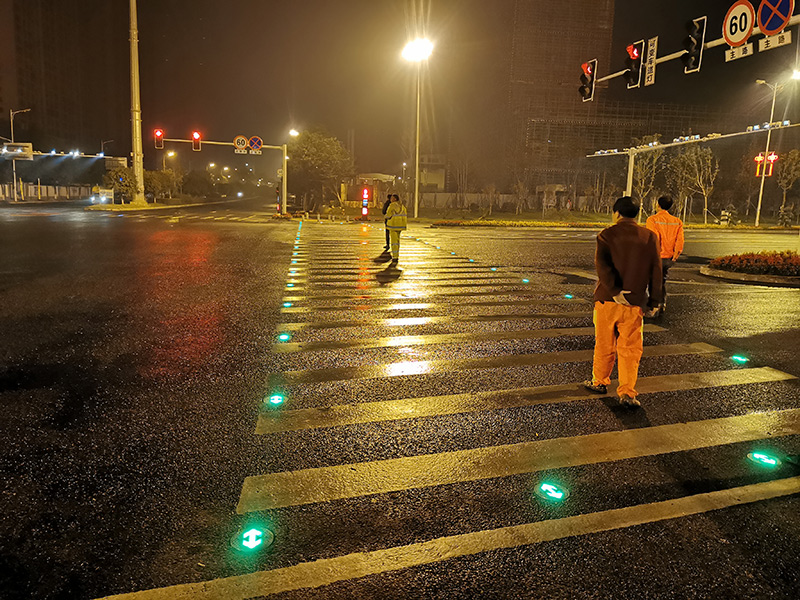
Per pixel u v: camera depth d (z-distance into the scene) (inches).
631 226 178.4
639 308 179.6
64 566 103.1
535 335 277.9
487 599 96.4
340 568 103.6
